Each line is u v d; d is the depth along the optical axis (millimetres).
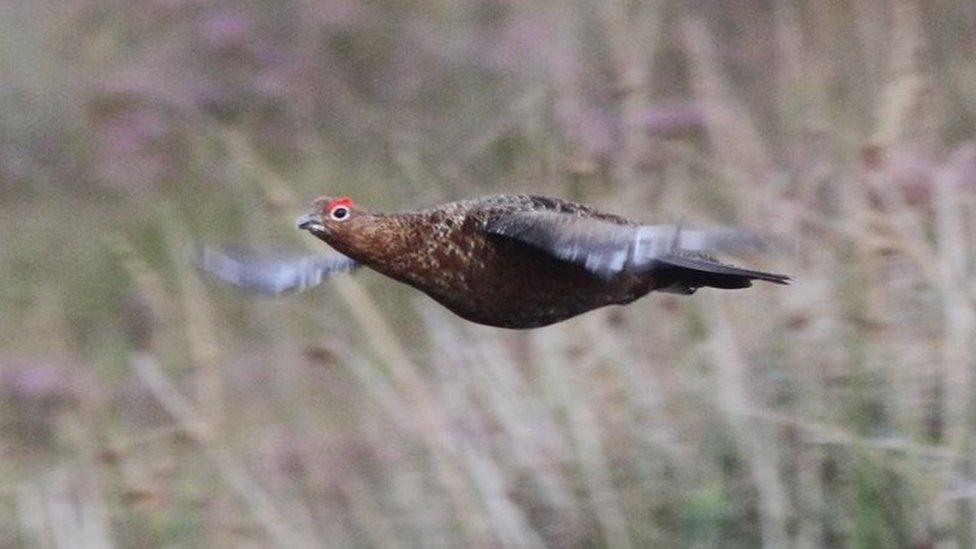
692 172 14484
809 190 12961
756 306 11891
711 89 14883
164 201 17594
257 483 12195
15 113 19312
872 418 11148
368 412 12773
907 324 11453
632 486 11195
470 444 11320
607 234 7773
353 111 18312
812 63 15641
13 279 17188
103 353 15617
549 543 11078
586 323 12086
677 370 11773
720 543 10906
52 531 12203
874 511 10711
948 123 15633
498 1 19344
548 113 15594
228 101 18828
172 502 12250
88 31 20125
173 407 12750
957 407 10859
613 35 16422
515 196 8594
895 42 14562
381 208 16453
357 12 19328
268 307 14727
